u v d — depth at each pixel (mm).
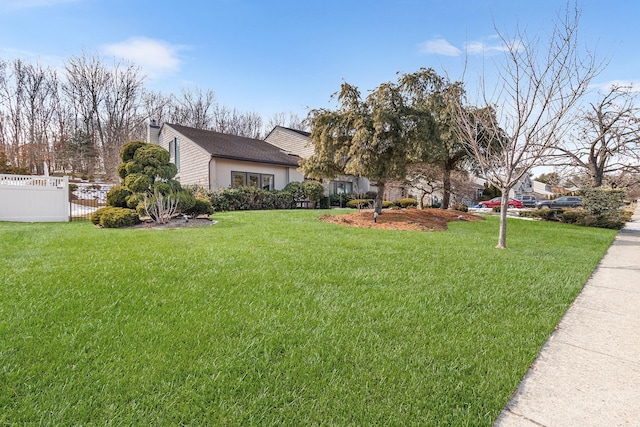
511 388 1997
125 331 2494
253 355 2234
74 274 3773
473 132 7547
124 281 3588
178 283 3619
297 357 2230
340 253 5301
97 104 31500
